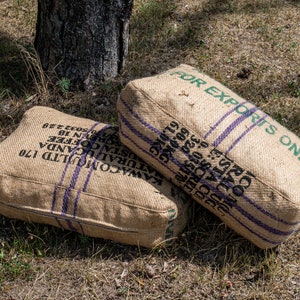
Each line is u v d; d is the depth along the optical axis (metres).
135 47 3.51
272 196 2.02
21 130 2.37
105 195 2.14
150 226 2.13
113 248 2.25
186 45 3.55
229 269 2.17
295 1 4.16
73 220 2.18
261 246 2.15
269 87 3.18
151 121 2.13
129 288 2.12
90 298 2.08
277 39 3.64
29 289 2.11
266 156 2.07
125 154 2.25
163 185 2.18
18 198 2.21
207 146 2.09
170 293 2.10
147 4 4.00
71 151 2.24
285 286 2.13
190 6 4.04
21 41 3.59
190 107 2.14
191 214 2.32
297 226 2.10
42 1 2.91
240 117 2.16
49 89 3.09
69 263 2.20
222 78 3.24
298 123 2.90
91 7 2.87
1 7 3.99
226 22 3.82
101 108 2.98
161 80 2.23
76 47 2.97
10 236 2.31
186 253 2.24
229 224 2.17
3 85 3.14
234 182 2.06
